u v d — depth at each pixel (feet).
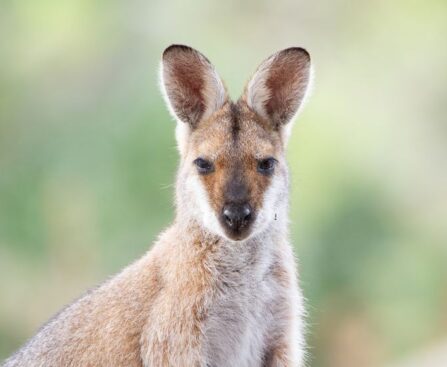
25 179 67.15
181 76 33.06
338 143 62.44
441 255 66.08
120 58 71.15
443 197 67.97
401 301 64.85
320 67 73.26
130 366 31.91
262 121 32.78
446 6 76.07
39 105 69.72
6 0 71.56
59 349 32.81
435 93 72.69
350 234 62.03
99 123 66.44
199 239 31.78
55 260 66.08
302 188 61.05
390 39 75.05
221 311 32.07
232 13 75.72
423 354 64.75
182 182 32.37
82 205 64.95
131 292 32.30
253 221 31.30
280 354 33.04
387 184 63.98
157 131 63.16
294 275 33.17
